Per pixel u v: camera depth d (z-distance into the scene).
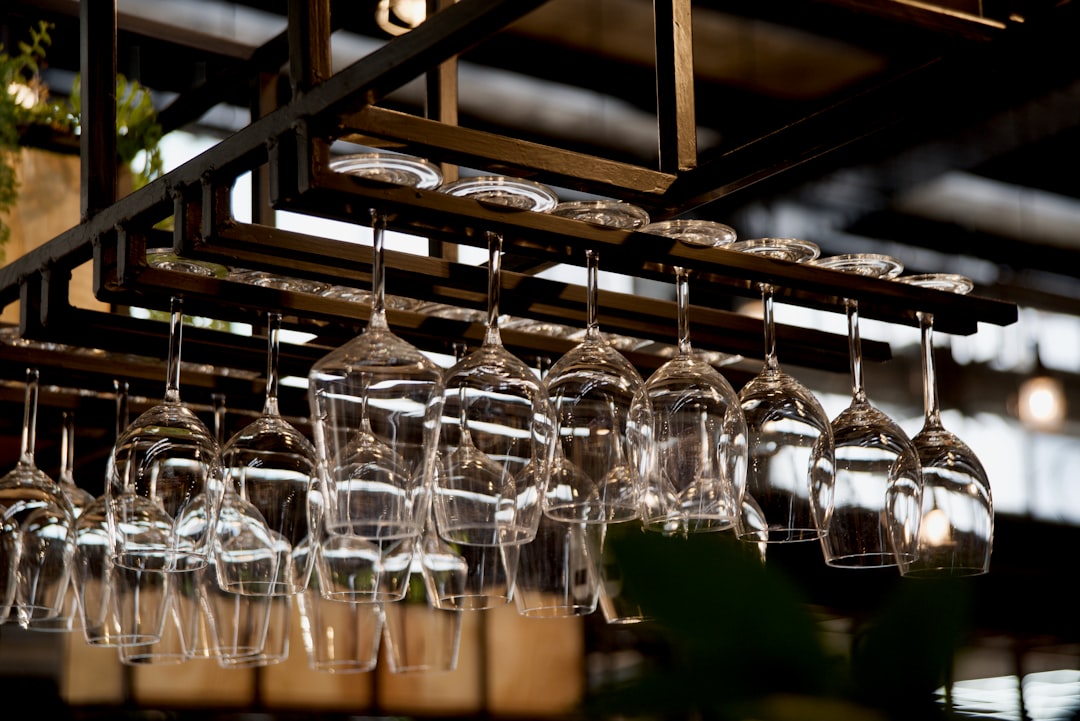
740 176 1.01
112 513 1.24
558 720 3.54
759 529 1.20
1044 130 3.42
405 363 1.00
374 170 0.99
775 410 1.22
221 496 1.24
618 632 3.57
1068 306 4.00
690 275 1.20
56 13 2.45
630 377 1.12
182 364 1.54
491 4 0.78
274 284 1.24
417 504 1.00
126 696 3.22
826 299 1.30
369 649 1.36
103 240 1.17
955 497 1.27
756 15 2.88
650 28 2.93
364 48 2.71
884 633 0.43
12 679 3.10
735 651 0.42
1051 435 3.95
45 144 2.18
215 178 1.03
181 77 2.65
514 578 1.23
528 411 1.05
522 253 1.12
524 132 3.28
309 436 1.74
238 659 1.38
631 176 1.04
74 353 1.46
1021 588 3.75
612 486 1.09
